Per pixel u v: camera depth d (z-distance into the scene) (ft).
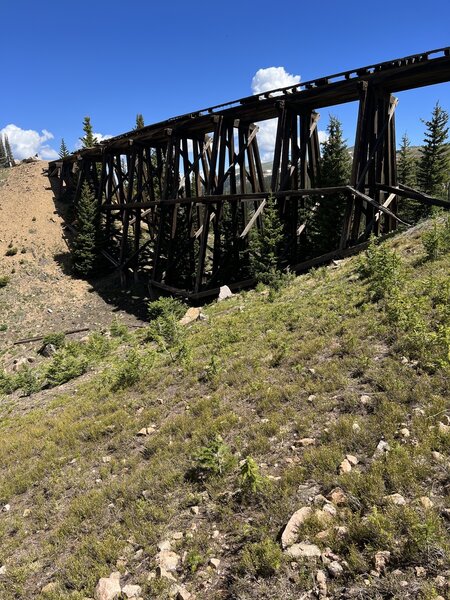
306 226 86.84
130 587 14.64
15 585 17.26
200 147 100.12
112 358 58.13
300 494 16.66
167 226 112.06
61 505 23.03
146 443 26.61
